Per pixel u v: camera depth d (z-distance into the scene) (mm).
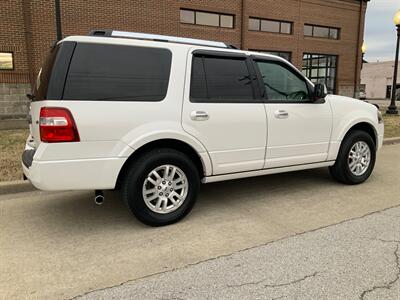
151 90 3730
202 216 4176
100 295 2607
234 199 4789
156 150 3791
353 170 5395
